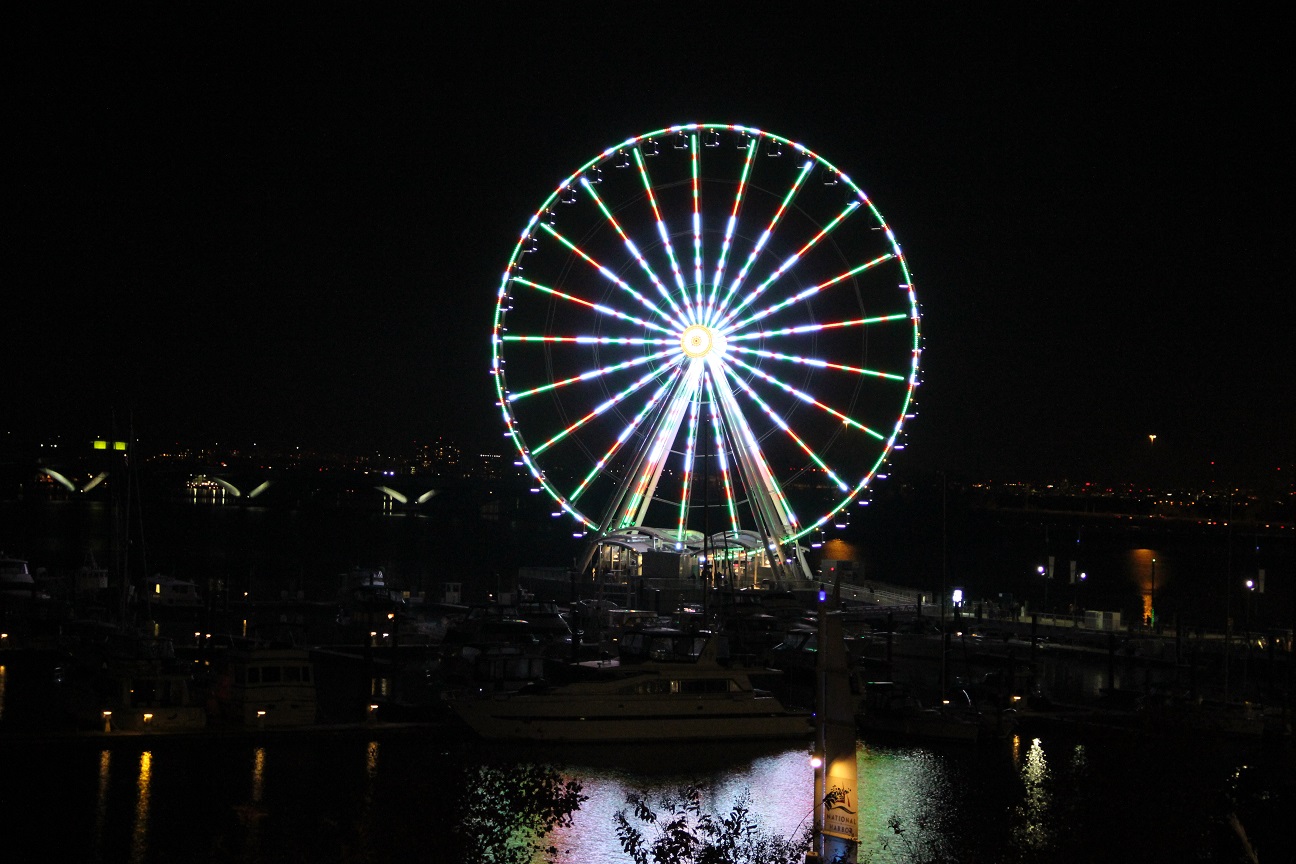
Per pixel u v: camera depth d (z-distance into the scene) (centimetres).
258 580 13788
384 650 7988
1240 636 8919
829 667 2991
